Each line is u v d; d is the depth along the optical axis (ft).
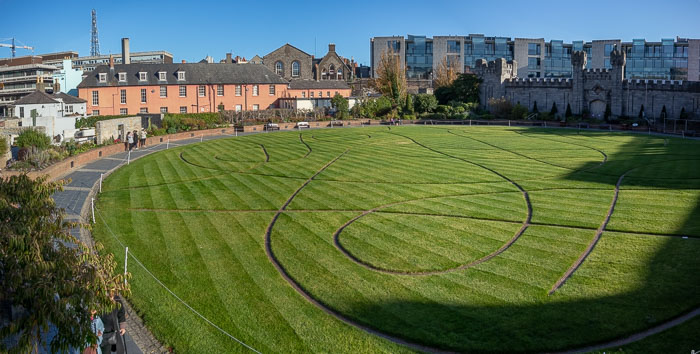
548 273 60.49
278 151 162.61
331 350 45.52
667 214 83.10
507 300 53.78
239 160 144.77
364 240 73.46
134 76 298.35
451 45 449.89
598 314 50.21
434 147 172.86
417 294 55.77
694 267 60.39
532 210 88.17
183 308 52.95
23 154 121.29
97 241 72.74
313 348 45.85
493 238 73.41
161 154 156.04
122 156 150.71
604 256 65.26
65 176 117.70
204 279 60.44
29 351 33.50
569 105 287.48
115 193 102.99
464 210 88.84
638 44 447.42
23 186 37.42
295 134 215.10
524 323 48.96
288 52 396.78
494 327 48.42
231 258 67.31
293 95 337.72
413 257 66.64
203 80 303.27
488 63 331.98
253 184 112.27
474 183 112.06
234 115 254.47
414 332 47.88
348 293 56.39
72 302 34.81
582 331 47.19
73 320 34.71
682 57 448.65
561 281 58.39
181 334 48.01
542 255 66.33
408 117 289.53
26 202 37.17
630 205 89.92
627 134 214.69
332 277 60.80
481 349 44.83
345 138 199.52
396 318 50.65
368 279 60.08
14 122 184.75
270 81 316.81
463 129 237.45
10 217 35.86
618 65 277.64
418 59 451.94
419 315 51.13
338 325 49.80
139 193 103.24
